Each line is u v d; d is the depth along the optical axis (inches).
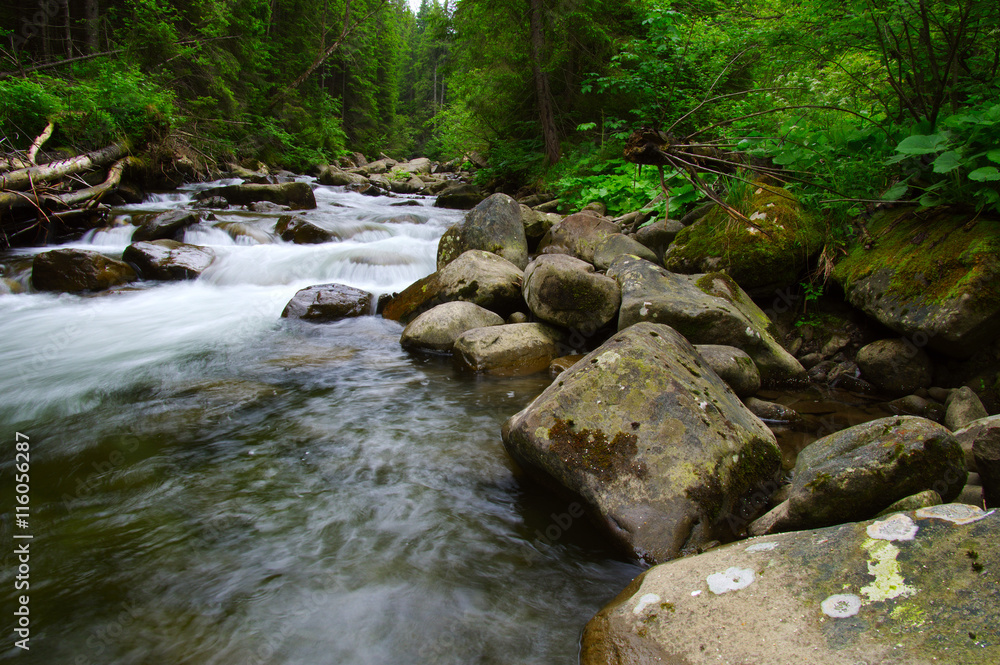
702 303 163.3
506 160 570.3
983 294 127.9
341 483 109.0
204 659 68.0
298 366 181.3
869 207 174.9
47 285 263.7
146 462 116.4
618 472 92.2
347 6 1008.2
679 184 260.1
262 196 494.9
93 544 89.4
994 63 168.1
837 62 195.0
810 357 166.4
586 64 514.3
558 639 71.5
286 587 80.5
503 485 108.7
